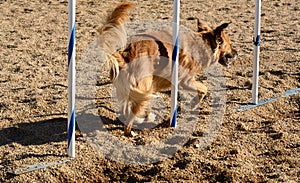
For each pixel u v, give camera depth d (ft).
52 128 11.93
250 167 10.75
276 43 17.72
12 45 17.57
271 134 11.79
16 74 14.99
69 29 10.46
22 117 12.39
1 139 11.54
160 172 10.68
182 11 22.33
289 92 13.73
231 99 13.41
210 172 10.65
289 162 10.89
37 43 17.85
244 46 17.46
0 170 10.57
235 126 12.16
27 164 10.71
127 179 10.59
